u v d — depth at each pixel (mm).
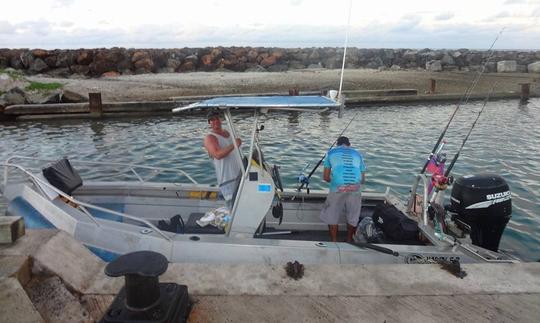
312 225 5359
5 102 17516
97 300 2559
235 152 4086
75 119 16953
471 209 4312
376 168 10148
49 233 3021
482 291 2783
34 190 4641
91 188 5426
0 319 2203
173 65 33906
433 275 2953
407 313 2547
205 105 3729
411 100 21469
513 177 9266
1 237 2836
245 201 4098
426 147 12258
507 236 6266
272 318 2473
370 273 2955
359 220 5180
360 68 39531
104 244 3893
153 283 2137
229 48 38281
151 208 5449
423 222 4445
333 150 4645
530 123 15938
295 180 9172
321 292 2723
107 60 31109
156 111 17781
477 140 13102
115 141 12961
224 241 3883
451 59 38656
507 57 38969
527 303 2670
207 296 2650
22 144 12547
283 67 36312
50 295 2539
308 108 3988
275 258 3793
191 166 10211
